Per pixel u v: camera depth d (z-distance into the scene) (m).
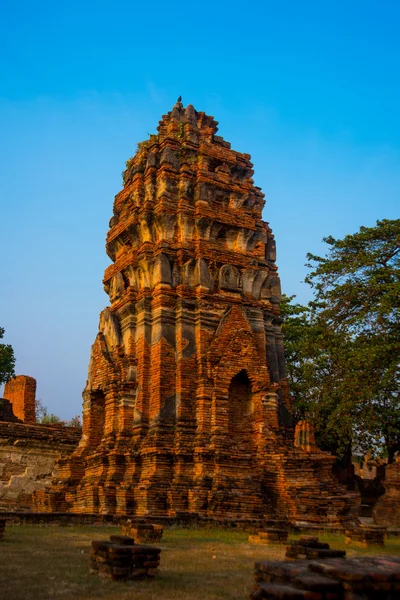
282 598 7.39
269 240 29.20
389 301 26.55
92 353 28.45
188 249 26.19
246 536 17.23
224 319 25.12
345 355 27.73
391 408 28.56
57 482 26.47
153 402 24.16
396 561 8.73
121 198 29.47
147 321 25.52
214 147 28.75
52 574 10.27
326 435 31.45
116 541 10.98
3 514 17.83
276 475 23.05
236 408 24.81
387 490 26.20
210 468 22.56
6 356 38.97
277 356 27.22
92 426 27.59
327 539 17.44
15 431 30.20
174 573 10.80
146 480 22.36
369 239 30.09
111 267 28.89
